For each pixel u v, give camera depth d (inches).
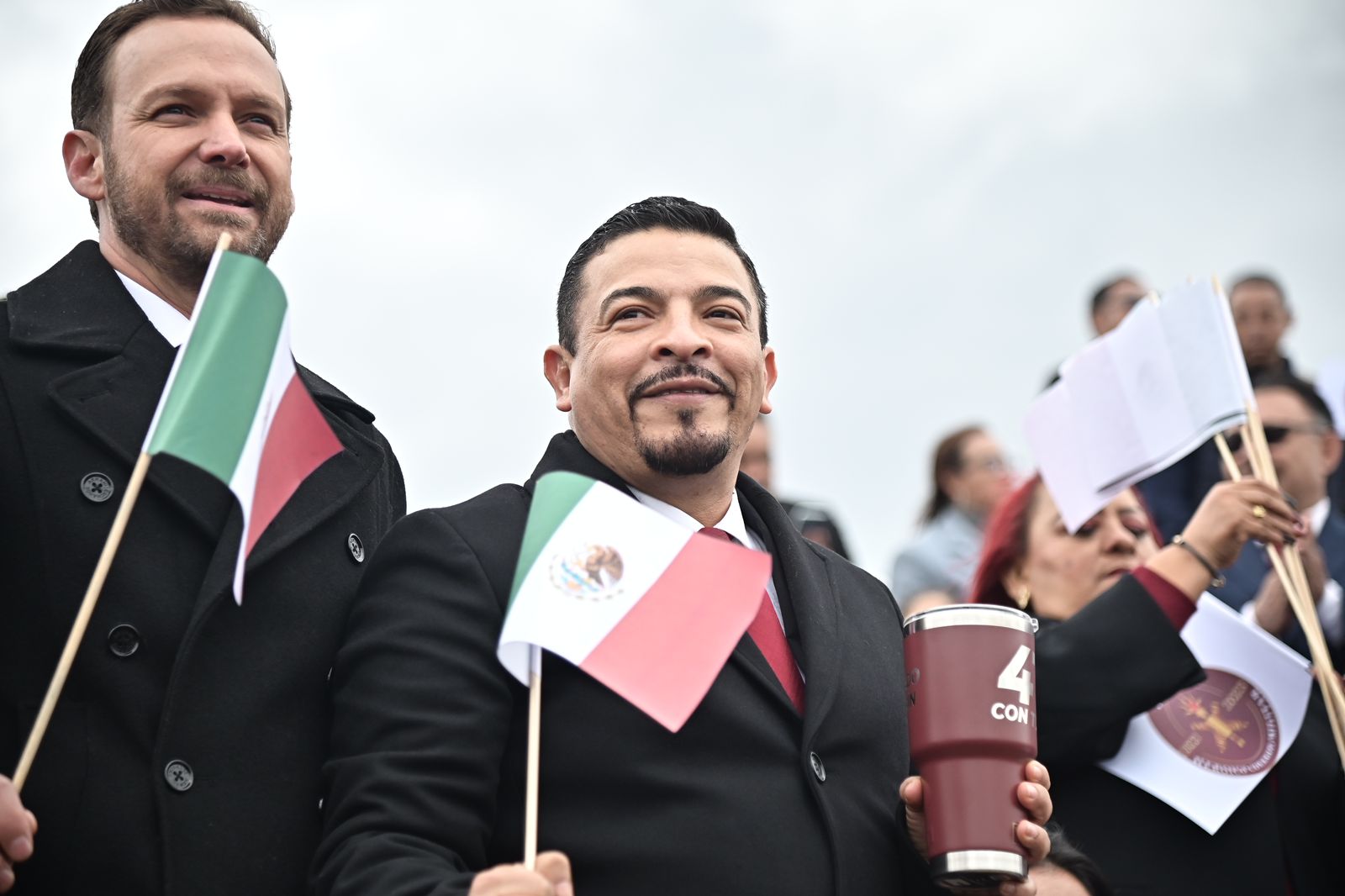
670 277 159.6
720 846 137.9
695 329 157.8
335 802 139.1
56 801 139.4
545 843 139.3
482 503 154.9
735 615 142.3
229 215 157.6
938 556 326.0
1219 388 212.4
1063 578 213.0
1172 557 194.7
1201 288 216.5
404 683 141.5
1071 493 214.4
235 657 146.6
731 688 146.0
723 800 139.9
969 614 142.2
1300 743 199.0
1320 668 197.2
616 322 159.5
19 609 143.6
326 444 147.4
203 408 137.6
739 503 164.4
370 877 129.9
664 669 139.2
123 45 161.5
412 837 134.0
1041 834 138.2
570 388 164.7
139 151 157.3
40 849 138.7
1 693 142.3
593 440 158.9
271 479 142.6
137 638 144.1
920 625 143.4
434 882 127.0
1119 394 217.5
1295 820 194.4
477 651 143.6
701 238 163.2
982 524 326.0
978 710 139.6
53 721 141.4
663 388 155.4
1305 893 191.9
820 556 166.2
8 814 124.5
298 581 151.7
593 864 137.7
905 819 144.1
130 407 151.3
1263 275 350.9
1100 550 212.2
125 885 139.3
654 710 137.3
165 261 157.8
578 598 140.9
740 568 144.6
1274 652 199.9
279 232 162.6
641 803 140.0
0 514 145.1
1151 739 192.2
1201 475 266.7
